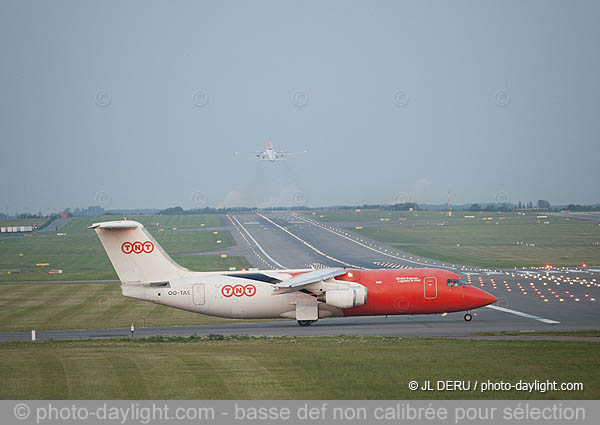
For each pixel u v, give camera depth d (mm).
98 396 51844
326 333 96250
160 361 64250
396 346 76375
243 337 89688
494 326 101312
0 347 81688
